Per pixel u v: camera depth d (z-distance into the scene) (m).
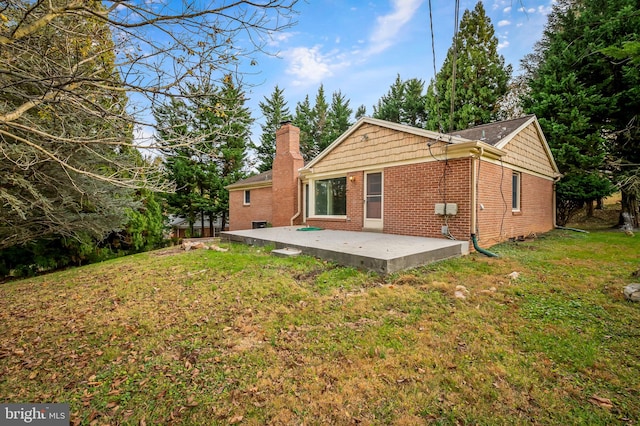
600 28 11.03
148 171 4.30
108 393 2.41
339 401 2.18
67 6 2.82
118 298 4.69
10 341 3.41
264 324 3.45
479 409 2.05
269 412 2.11
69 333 3.55
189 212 22.66
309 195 12.06
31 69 3.38
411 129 8.09
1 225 7.68
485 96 18.75
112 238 12.40
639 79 10.69
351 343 2.94
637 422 1.91
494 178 7.85
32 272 10.08
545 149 11.34
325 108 32.34
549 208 12.13
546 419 1.96
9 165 5.96
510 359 2.60
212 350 2.96
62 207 7.97
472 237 6.90
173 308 4.11
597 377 2.35
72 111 3.86
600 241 8.66
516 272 5.04
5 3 3.18
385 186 8.93
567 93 12.18
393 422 1.97
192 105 3.68
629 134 11.67
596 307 3.59
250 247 8.27
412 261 5.37
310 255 6.43
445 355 2.68
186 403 2.25
